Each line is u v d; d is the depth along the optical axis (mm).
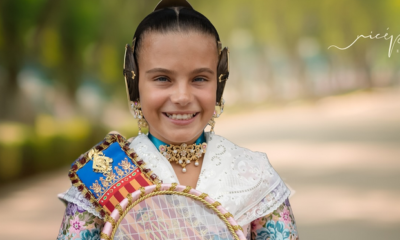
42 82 23844
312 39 47312
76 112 24203
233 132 25219
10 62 19250
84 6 21031
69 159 18359
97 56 24250
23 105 20422
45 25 19766
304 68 51531
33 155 16047
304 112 36906
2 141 15211
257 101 49875
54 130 21031
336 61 51812
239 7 40188
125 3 23750
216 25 39781
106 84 26609
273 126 27953
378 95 46250
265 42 47531
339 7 42969
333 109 37344
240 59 52875
